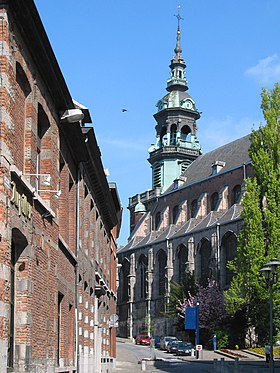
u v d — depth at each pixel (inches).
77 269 1030.4
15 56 604.1
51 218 771.4
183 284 3634.4
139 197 5191.9
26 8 591.8
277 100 2544.3
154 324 4293.8
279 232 2420.0
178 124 5007.4
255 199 2504.9
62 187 940.0
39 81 714.8
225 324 3021.7
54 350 804.6
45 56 689.0
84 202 1198.9
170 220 4722.0
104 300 1592.0
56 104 816.3
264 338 2723.9
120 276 4785.9
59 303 911.0
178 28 5255.9
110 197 1512.1
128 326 4569.4
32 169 684.1
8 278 561.6
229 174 4192.9
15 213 593.3
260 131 2564.0
